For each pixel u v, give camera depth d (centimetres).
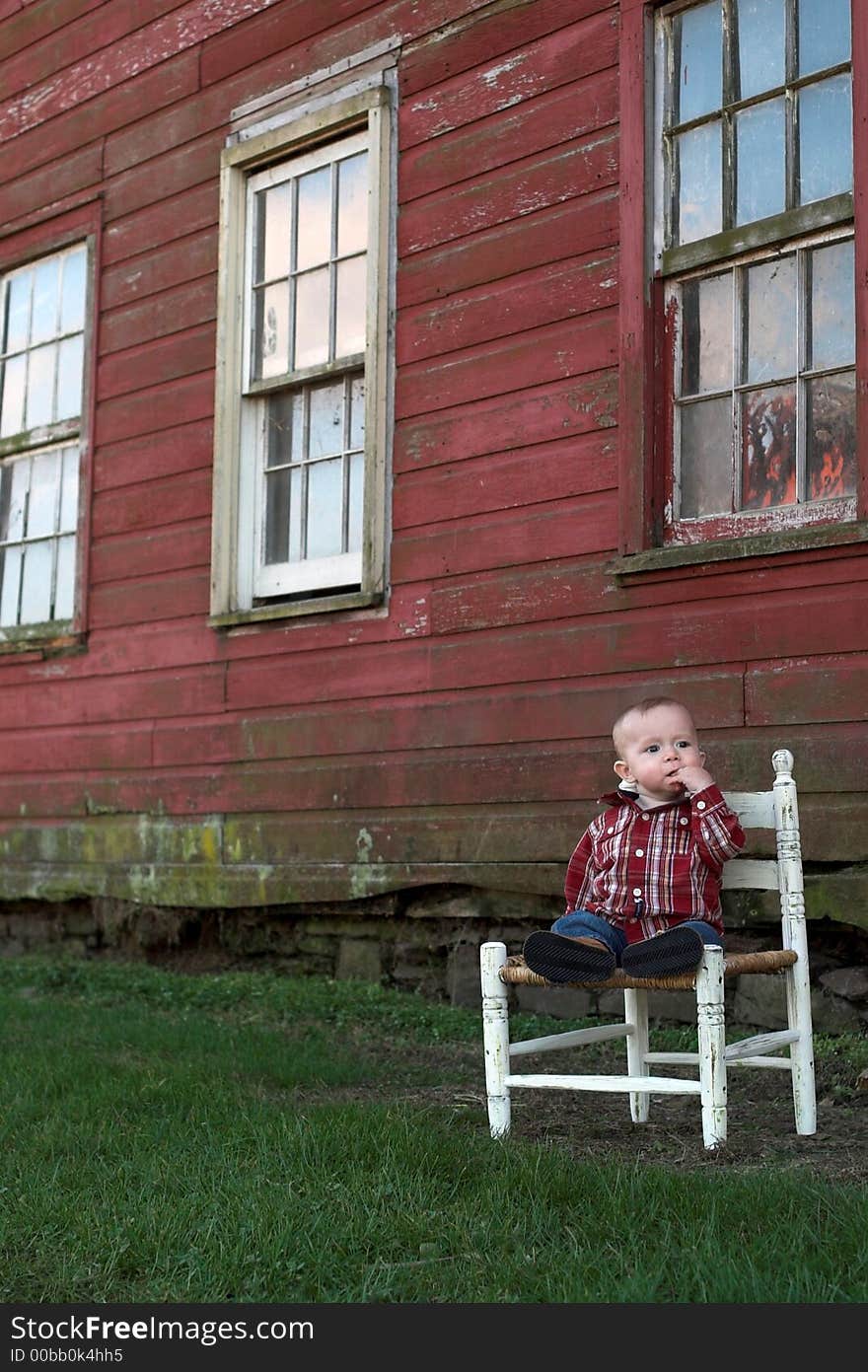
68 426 791
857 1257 240
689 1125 377
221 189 706
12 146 844
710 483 512
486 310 583
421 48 620
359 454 646
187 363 719
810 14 493
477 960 575
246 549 686
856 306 459
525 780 551
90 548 763
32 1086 410
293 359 676
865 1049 441
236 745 670
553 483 552
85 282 789
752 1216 266
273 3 689
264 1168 310
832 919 461
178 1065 439
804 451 484
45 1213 283
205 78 724
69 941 768
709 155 518
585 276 549
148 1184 301
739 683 488
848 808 457
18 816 785
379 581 610
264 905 652
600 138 549
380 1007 560
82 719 755
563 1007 543
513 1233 264
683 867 357
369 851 606
